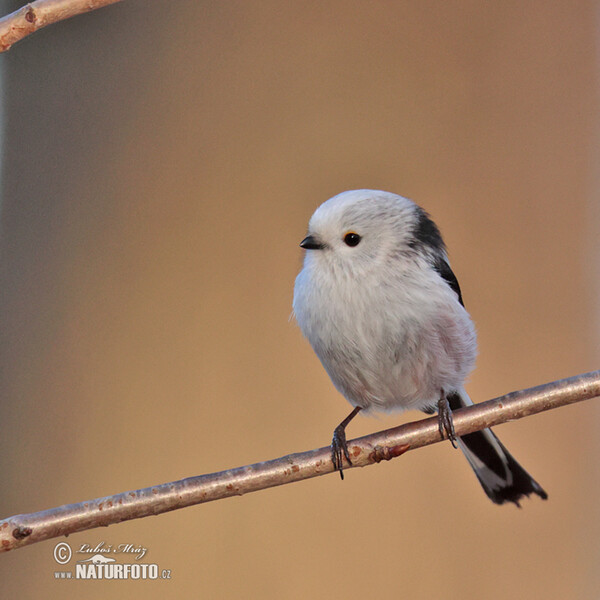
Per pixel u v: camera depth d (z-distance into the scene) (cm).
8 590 338
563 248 340
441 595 338
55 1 329
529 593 338
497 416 331
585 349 339
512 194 340
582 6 340
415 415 339
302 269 335
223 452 339
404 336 333
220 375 340
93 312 340
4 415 340
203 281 340
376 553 338
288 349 340
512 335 339
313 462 331
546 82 340
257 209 340
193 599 338
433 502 339
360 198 334
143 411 340
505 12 340
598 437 339
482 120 340
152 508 330
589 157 340
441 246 335
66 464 340
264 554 338
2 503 339
